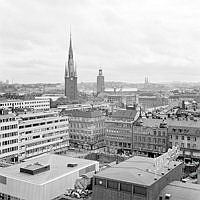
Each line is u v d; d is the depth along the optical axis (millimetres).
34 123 174250
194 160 159500
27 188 94688
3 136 156125
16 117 165375
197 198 75438
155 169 86438
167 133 168125
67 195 88812
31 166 105438
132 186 76562
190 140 161000
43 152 179375
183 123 168750
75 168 107375
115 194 78812
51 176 99312
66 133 195875
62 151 192125
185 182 86812
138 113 192125
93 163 113938
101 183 81062
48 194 94188
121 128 184250
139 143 178000
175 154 99188
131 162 94625
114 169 87188
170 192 78750
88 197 86375
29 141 171250
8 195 99312
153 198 76188
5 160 156500
